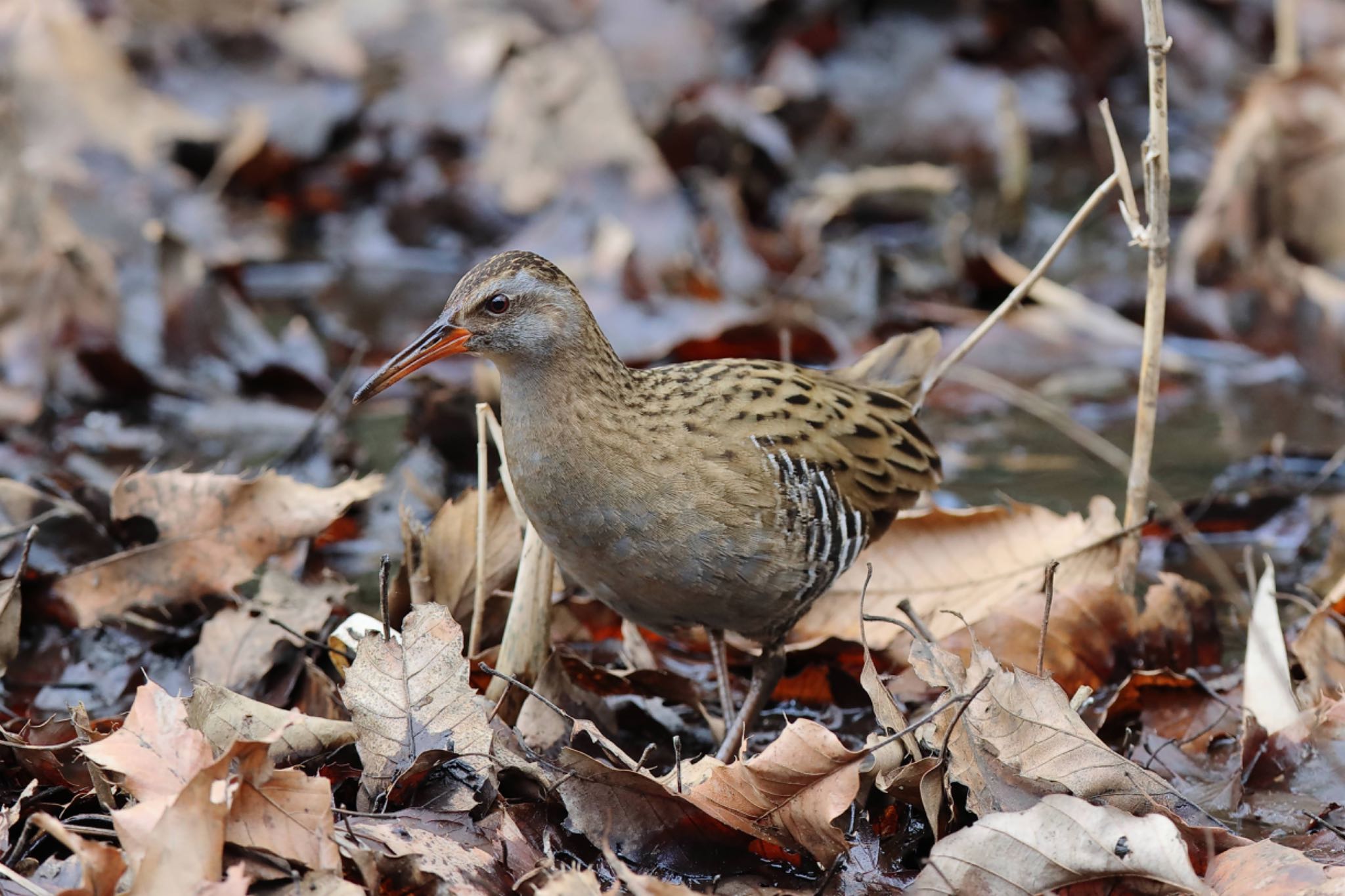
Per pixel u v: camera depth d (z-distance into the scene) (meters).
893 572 8.70
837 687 8.38
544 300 7.37
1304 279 12.67
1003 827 5.86
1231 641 8.69
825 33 16.36
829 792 6.15
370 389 7.60
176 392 11.93
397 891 5.77
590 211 14.32
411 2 16.23
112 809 6.01
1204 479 10.62
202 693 6.56
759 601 7.64
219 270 12.78
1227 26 16.70
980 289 13.37
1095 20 16.55
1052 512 9.15
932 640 6.95
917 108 15.84
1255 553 9.86
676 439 7.44
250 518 8.60
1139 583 9.34
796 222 14.16
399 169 15.36
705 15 16.47
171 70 15.64
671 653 8.81
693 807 6.32
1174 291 12.98
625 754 6.58
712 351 12.08
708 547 7.43
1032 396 11.66
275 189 15.28
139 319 12.69
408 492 10.28
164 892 5.34
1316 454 10.84
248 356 12.21
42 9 14.85
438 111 15.58
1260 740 7.22
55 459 10.82
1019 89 16.22
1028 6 16.56
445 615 6.74
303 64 15.73
